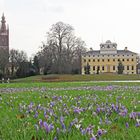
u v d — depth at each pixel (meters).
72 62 120.56
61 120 7.02
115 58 197.88
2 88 31.03
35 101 14.23
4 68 131.88
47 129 5.93
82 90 24.48
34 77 103.56
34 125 6.70
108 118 8.06
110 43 199.12
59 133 5.91
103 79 86.56
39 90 25.88
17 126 7.15
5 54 136.00
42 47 116.25
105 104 11.18
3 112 9.98
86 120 7.75
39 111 9.72
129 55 197.12
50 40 113.38
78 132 6.07
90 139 5.17
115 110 9.20
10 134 6.17
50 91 23.70
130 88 27.02
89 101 13.23
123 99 14.62
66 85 36.72
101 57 197.50
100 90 24.05
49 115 8.59
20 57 142.25
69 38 114.25
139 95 17.97
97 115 8.66
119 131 6.30
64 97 15.78
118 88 27.03
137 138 5.49
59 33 113.06
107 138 5.62
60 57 112.44
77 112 8.83
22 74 138.50
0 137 6.04
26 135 5.99
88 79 86.50
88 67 151.38
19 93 21.62
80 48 119.06
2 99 15.79
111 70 197.62
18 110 10.38
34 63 144.62
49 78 91.44
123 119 7.86
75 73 127.50
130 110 10.08
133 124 7.21
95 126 6.95
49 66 123.56
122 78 90.44
